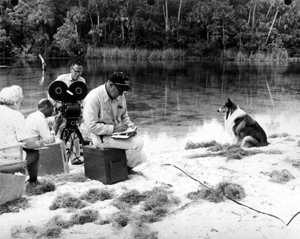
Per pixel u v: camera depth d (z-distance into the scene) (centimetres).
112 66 3916
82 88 651
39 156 507
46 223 356
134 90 2028
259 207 381
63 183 475
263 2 6644
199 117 1225
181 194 424
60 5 6378
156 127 1055
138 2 6519
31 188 445
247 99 1689
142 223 348
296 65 4503
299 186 439
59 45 5731
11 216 372
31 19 5722
